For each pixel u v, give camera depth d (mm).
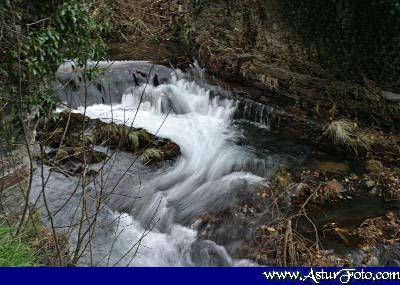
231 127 9977
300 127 9492
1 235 4398
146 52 12188
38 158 7492
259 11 10828
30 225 5371
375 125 9219
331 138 8969
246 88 10422
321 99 9703
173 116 10242
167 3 13711
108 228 6500
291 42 10305
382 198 7410
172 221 6785
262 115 9977
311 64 10016
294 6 10062
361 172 8156
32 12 5637
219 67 10883
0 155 5598
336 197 7402
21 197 5840
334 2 9328
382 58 9078
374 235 6410
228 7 11555
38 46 5574
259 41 10883
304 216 6824
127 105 10188
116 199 7129
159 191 7461
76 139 8086
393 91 9148
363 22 9102
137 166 8039
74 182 7262
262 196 7375
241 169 8336
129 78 10414
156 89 10367
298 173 8055
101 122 8656
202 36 11945
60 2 5852
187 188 7652
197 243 6348
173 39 13141
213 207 7090
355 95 9422
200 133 9570
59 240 5312
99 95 9922
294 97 9875
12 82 5570
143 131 8750
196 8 12398
